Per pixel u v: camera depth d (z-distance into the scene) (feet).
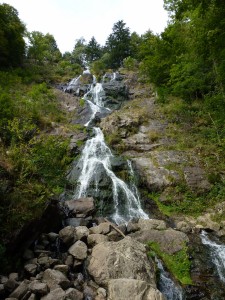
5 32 102.32
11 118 51.24
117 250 26.05
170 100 76.74
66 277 23.41
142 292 21.12
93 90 92.07
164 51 83.46
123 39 162.50
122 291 21.31
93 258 25.84
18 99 70.03
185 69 63.52
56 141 40.01
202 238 34.50
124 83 99.96
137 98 88.12
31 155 32.04
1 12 105.81
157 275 26.21
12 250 24.79
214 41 44.88
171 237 32.24
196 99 70.44
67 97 84.99
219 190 45.78
